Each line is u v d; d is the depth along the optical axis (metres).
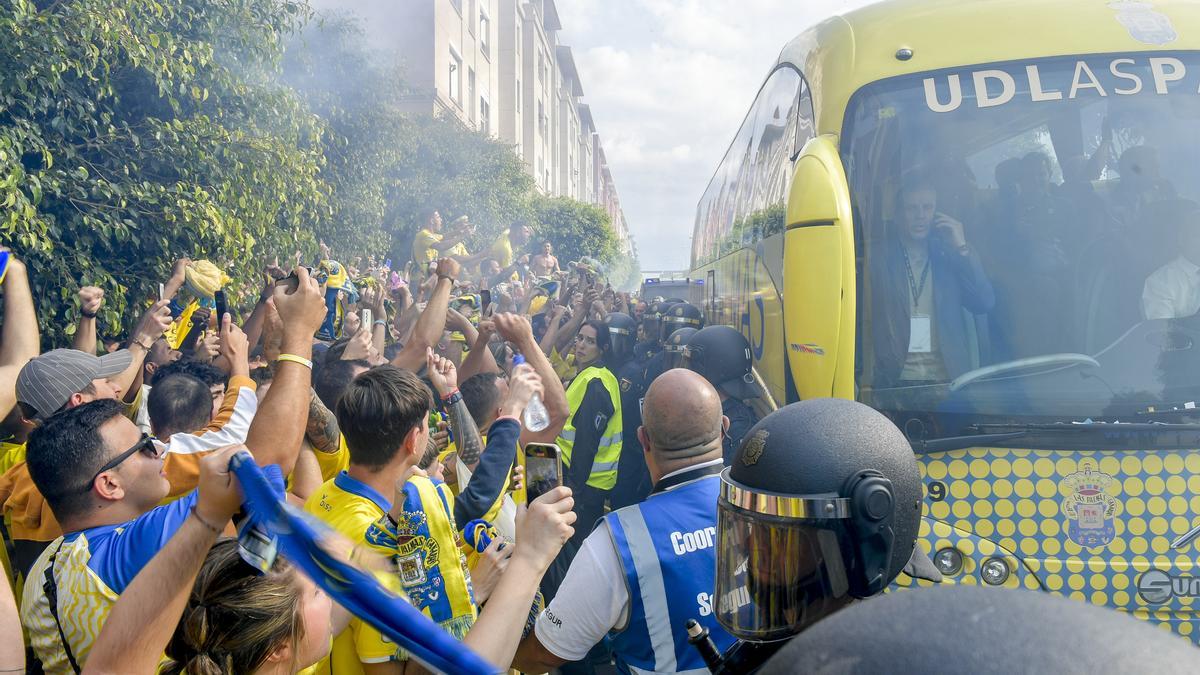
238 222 7.18
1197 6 4.43
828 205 3.98
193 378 3.57
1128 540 3.80
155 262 6.77
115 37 6.04
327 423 3.45
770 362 5.81
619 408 5.39
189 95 7.36
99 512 2.35
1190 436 3.83
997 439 3.92
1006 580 3.84
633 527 2.33
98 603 2.17
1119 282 4.12
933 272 4.19
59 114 6.07
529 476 2.25
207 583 1.75
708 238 11.73
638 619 2.29
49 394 3.24
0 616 2.00
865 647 0.71
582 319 7.16
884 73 4.38
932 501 3.93
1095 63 4.29
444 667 1.04
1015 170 4.25
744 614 1.69
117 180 6.62
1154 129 4.22
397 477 2.60
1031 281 4.14
